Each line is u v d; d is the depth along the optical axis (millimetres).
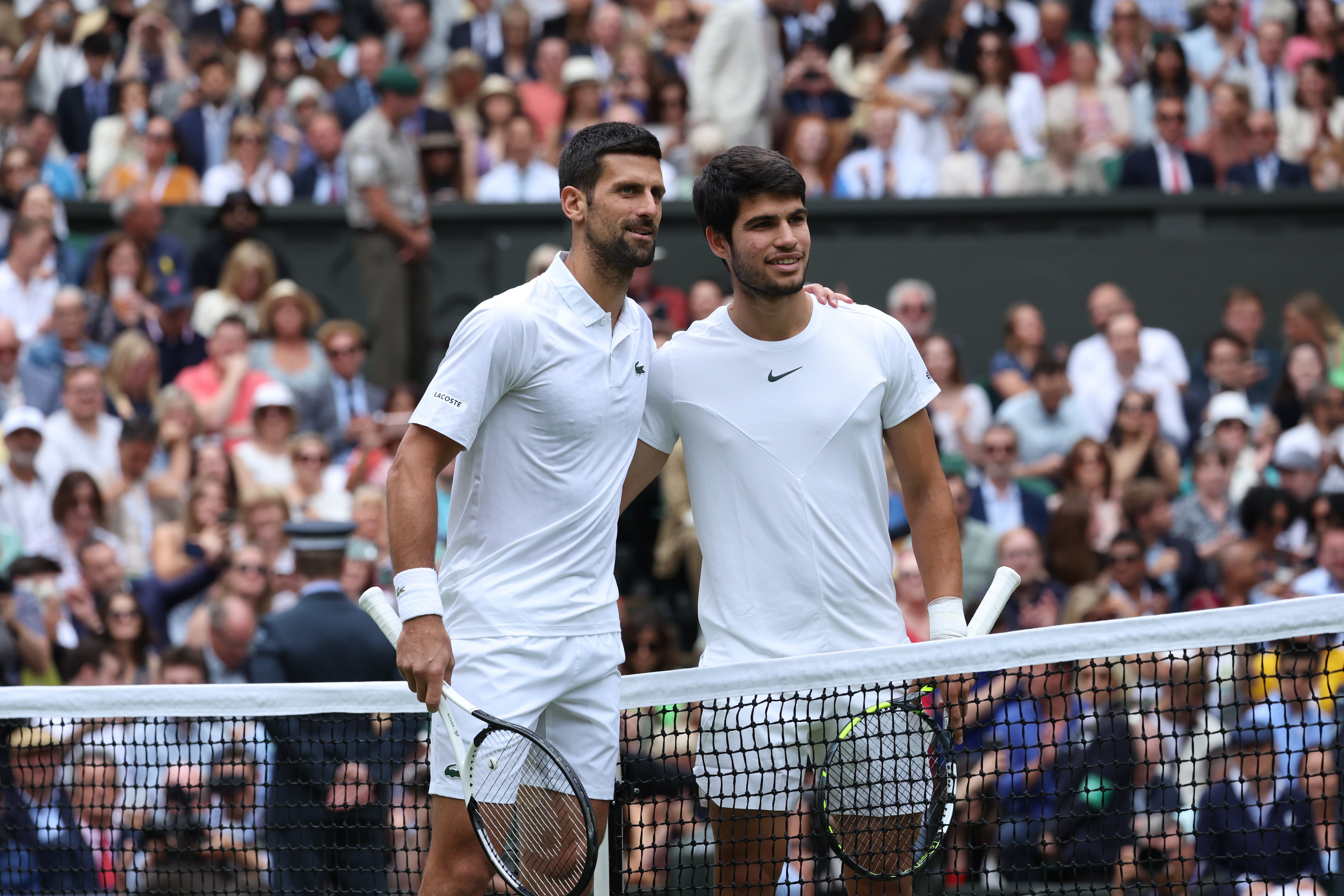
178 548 19750
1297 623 8773
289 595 18312
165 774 14570
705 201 9297
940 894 10016
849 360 9516
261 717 11016
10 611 17594
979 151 29375
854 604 9484
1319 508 20953
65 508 19828
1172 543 21000
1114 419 24953
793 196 9141
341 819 13844
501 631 8594
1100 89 30609
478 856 8672
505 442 8688
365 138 25219
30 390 22500
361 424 22875
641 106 29953
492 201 27422
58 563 18453
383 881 13812
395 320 25469
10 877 13914
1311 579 19406
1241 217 28625
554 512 8695
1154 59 30500
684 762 13641
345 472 21906
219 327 23172
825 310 9656
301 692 9828
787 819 9602
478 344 8477
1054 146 29344
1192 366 27953
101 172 28375
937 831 8883
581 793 7855
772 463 9430
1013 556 19297
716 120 28578
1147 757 12047
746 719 9539
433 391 8484
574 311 8688
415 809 11383
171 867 14141
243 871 13344
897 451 9812
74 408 21406
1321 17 32531
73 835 14305
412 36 30844
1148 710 12219
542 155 28734
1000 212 28266
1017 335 26156
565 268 8750
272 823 13898
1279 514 21062
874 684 9070
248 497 19625
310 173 27875
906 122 29500
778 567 9430
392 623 8633
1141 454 23328
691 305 24562
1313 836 14680
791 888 12812
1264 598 19344
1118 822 15047
